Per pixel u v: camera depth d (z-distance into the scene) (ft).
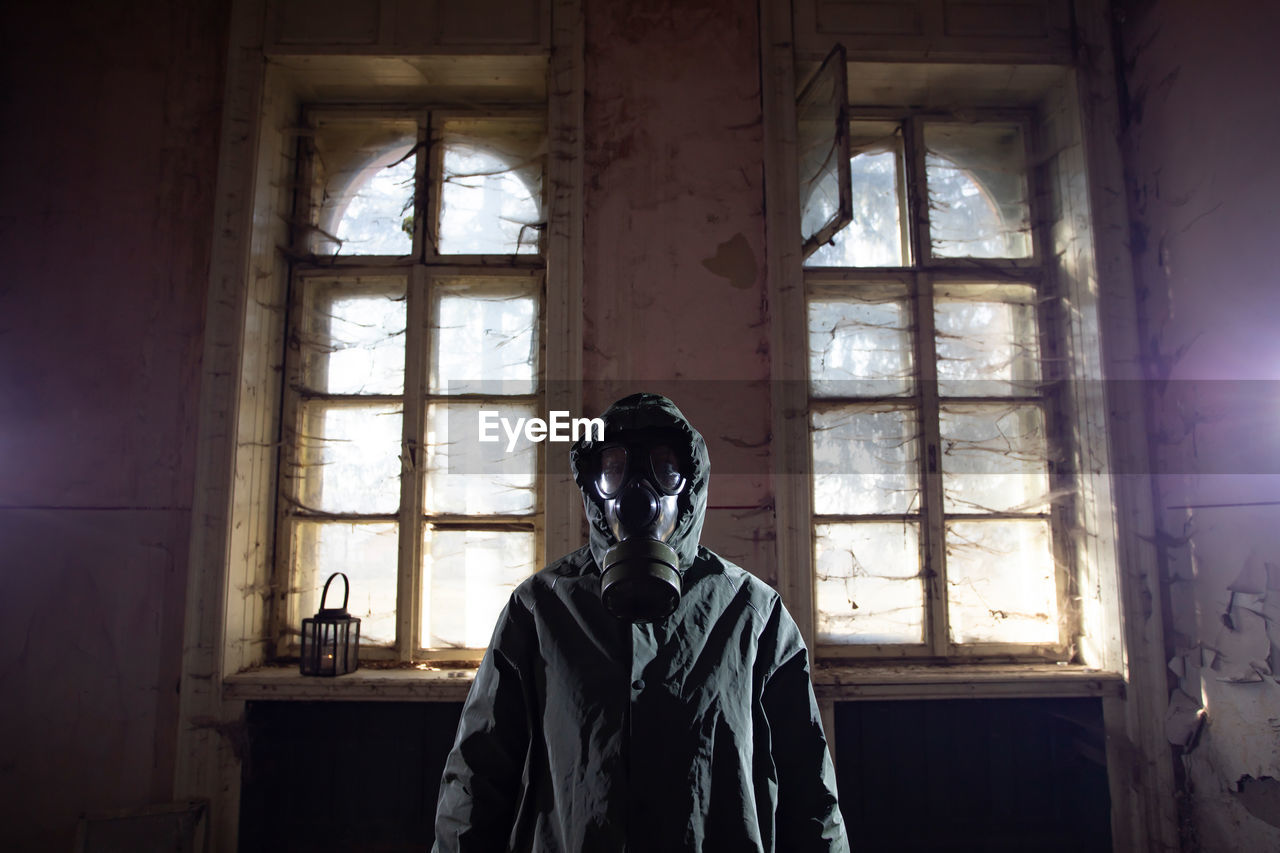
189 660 6.30
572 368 6.58
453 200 7.68
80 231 6.88
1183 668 6.25
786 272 6.73
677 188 6.89
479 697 3.34
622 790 2.80
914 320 7.44
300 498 7.22
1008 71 7.36
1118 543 6.59
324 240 7.59
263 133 7.09
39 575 6.48
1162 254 6.64
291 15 7.14
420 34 7.09
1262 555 5.54
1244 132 5.79
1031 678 6.45
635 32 7.10
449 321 7.47
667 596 2.97
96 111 7.03
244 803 6.33
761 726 3.24
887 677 6.42
